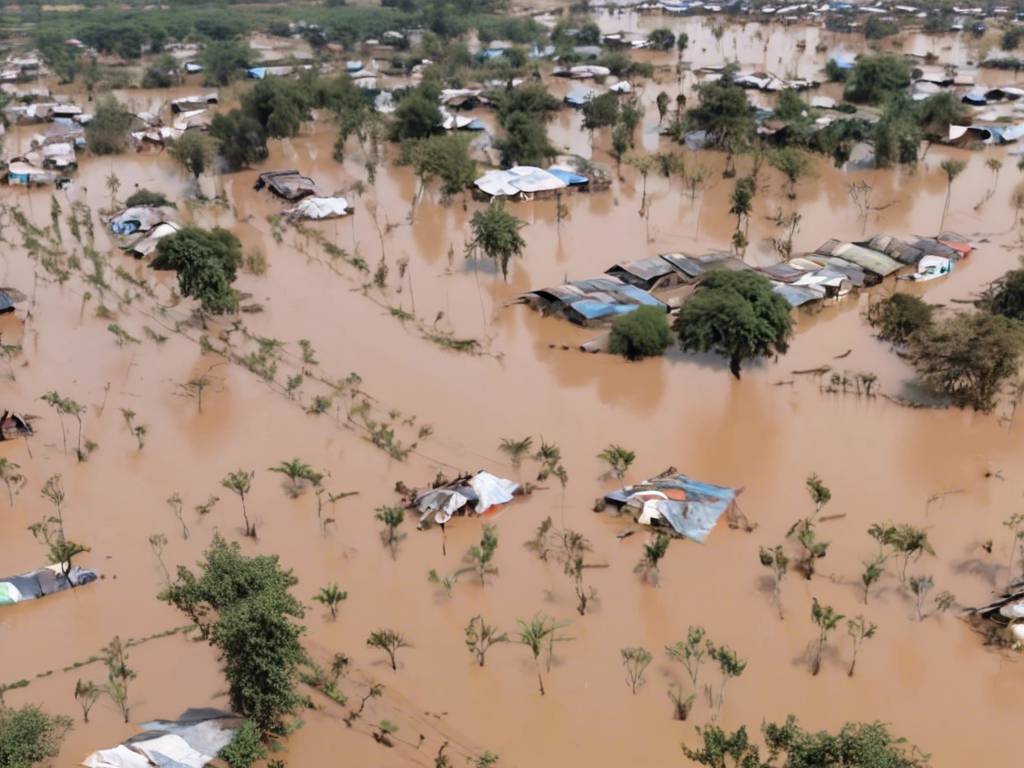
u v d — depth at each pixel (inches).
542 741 1026.7
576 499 1424.7
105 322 2079.2
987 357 1562.5
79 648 1179.3
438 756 995.9
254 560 1048.8
